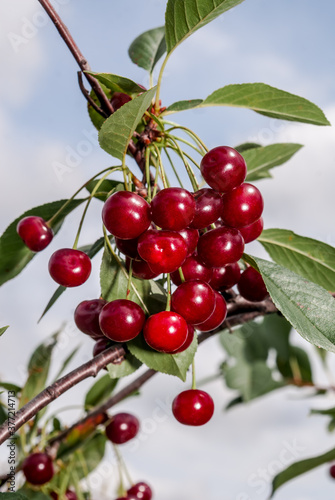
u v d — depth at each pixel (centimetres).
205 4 56
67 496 67
